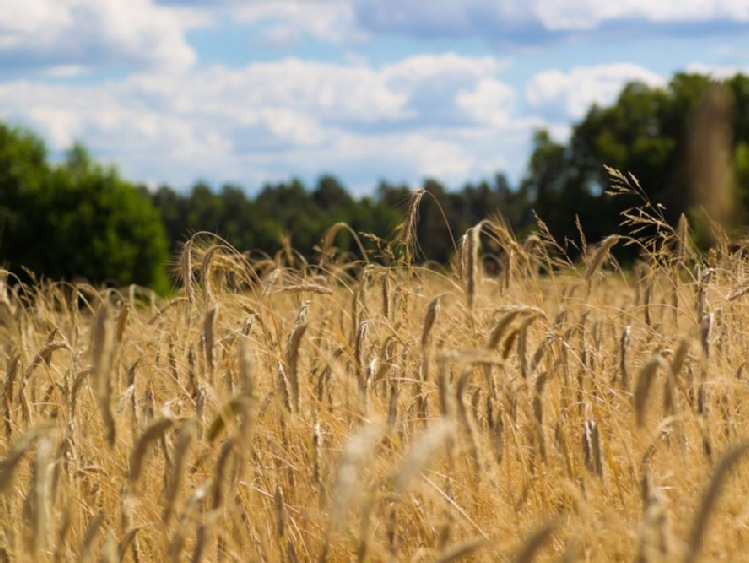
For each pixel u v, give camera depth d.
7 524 3.46
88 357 5.22
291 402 3.70
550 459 3.61
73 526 3.64
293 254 6.48
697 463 3.55
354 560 3.39
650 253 5.13
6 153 35.31
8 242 34.75
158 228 35.78
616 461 3.93
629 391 3.63
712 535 2.86
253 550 3.40
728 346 4.43
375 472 3.32
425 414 3.98
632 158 53.31
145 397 4.15
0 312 5.51
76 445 3.89
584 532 2.80
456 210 101.75
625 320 5.08
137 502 3.51
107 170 35.53
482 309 4.76
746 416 3.99
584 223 54.06
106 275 34.44
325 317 5.12
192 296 4.33
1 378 4.86
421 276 4.93
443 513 3.47
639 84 57.06
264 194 140.25
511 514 3.45
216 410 3.77
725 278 4.86
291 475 3.86
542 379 3.54
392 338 4.29
